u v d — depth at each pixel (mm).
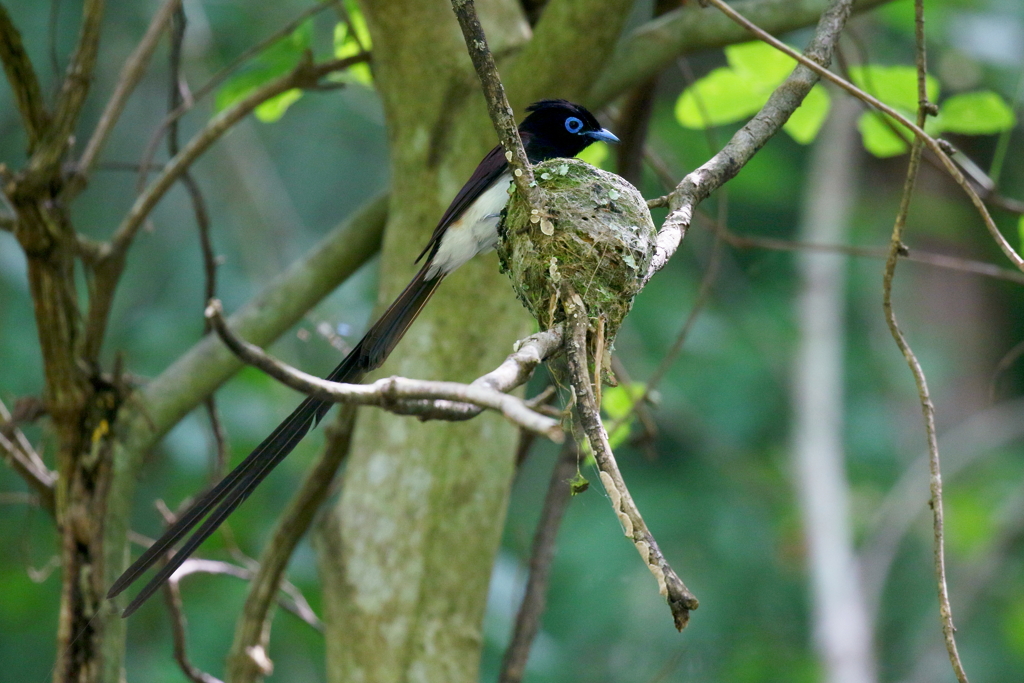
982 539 15852
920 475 15781
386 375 7426
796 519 14805
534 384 11594
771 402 15492
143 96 15805
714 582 14500
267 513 13102
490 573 7406
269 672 8133
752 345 15883
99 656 7477
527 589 8664
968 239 18953
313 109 17234
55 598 12906
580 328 4195
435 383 3607
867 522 15836
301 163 17531
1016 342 18828
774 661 13875
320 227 17312
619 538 14602
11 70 6875
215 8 14969
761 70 9477
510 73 7316
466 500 7273
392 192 7816
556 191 5648
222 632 12352
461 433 7289
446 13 7379
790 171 17656
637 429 15242
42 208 7098
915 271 18875
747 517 14969
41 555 12930
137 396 7918
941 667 15039
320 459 8023
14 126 14836
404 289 7074
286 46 9672
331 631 7242
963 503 16203
